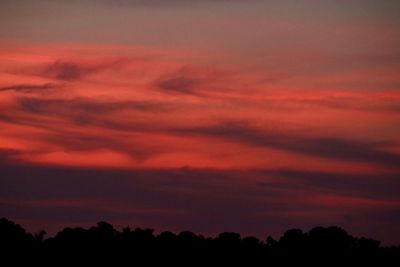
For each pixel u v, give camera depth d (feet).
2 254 197.47
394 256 207.62
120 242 208.03
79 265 199.62
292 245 209.87
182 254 206.69
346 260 204.95
